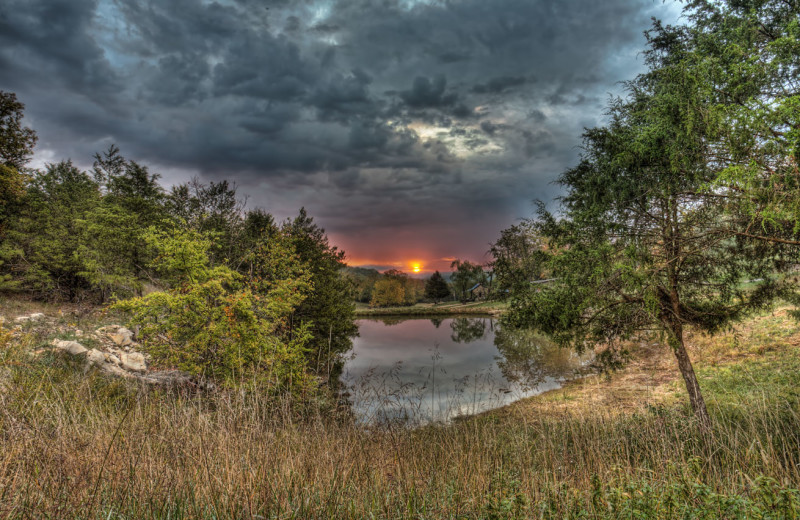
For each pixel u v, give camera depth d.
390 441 4.32
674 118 5.77
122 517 2.36
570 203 8.02
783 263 6.95
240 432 3.67
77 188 23.05
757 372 10.99
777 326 15.23
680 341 7.41
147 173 20.88
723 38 6.19
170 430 3.49
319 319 17.08
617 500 2.77
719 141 5.33
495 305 62.34
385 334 35.50
